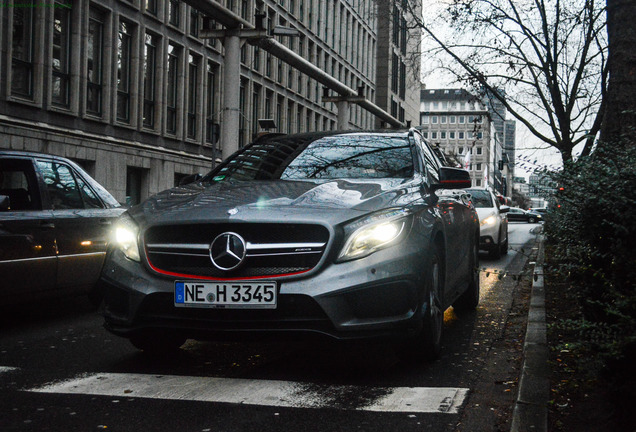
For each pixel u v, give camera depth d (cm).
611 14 678
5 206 591
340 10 5247
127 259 460
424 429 347
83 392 410
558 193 475
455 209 627
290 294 420
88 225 721
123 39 2667
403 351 487
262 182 530
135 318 443
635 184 355
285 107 4169
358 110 5766
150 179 2833
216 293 427
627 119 660
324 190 488
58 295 687
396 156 580
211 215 443
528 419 343
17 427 345
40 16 2214
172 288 435
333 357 516
